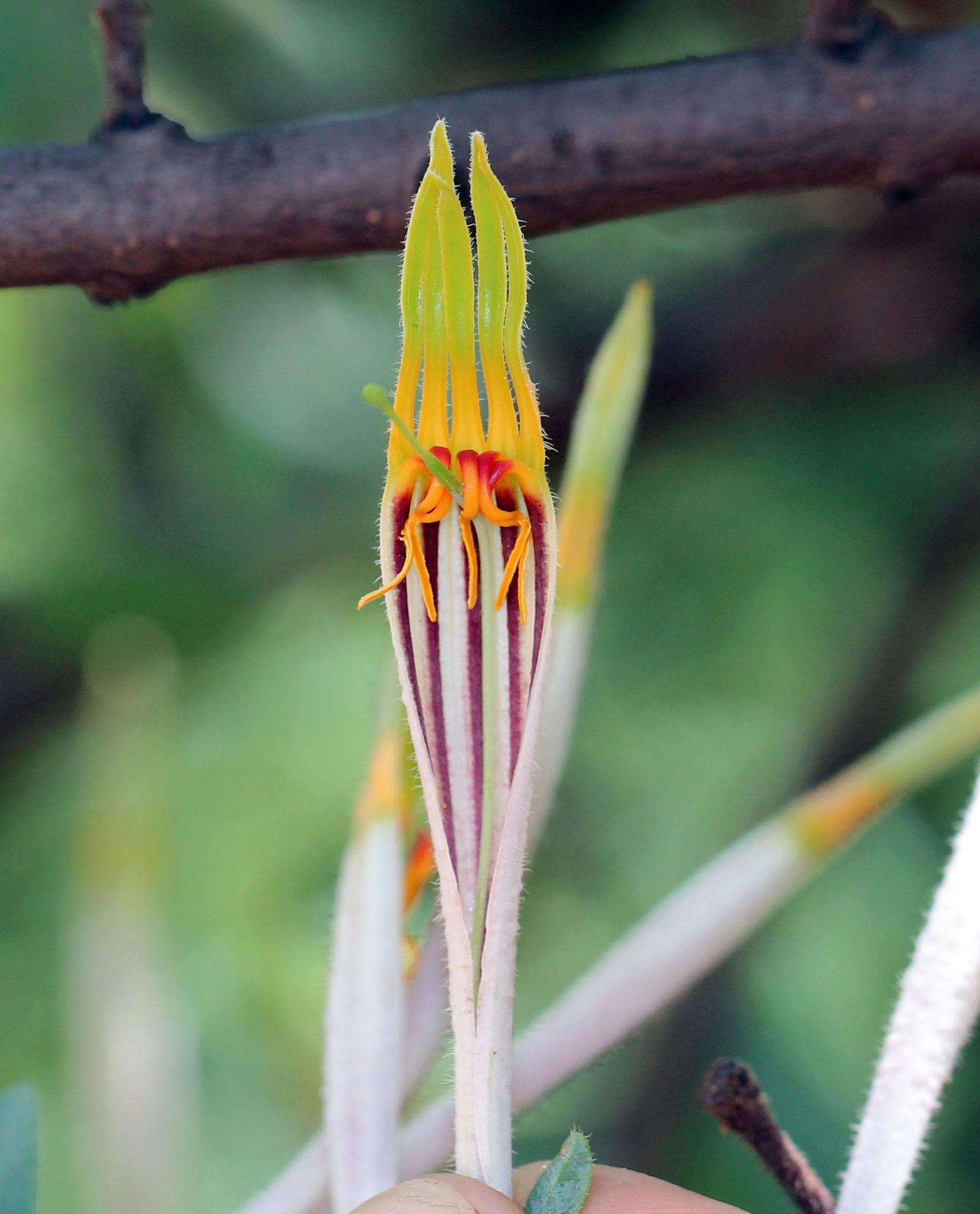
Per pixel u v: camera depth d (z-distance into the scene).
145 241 0.26
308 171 0.26
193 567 0.51
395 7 0.40
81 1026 0.28
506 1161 0.23
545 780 0.25
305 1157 0.25
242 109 0.42
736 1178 0.48
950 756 0.25
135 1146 0.28
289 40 0.41
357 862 0.24
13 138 0.38
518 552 0.23
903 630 0.49
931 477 0.49
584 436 0.26
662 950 0.25
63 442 0.51
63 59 0.38
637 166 0.26
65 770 0.50
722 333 0.45
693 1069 0.50
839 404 0.48
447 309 0.23
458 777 0.23
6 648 0.49
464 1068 0.23
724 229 0.48
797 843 0.25
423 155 0.26
